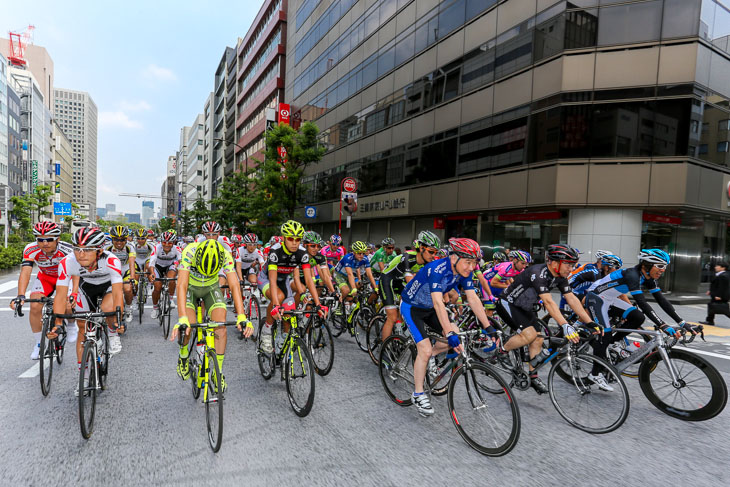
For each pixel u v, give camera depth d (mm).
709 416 3490
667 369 3689
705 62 11859
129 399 3812
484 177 15203
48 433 3105
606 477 2688
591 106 12367
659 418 3658
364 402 3938
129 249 6715
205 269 3459
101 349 3842
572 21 12484
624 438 3270
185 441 3047
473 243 3225
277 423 3418
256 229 27219
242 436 3164
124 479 2541
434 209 17672
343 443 3094
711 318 8719
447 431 3352
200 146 92500
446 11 17078
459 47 16438
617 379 3328
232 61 62562
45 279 4547
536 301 3928
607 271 4719
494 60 14852
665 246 14062
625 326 4344
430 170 17969
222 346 3545
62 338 4508
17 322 6977
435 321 3934
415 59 18969
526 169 13625
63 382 4191
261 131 43438
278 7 40375
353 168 24422
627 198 12148
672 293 13984
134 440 3039
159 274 7234
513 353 4270
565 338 3773
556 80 12734
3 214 20609
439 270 3332
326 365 4746
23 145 77000
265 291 4547
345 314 6824
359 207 23562
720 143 12625
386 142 21172
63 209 40750
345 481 2586
